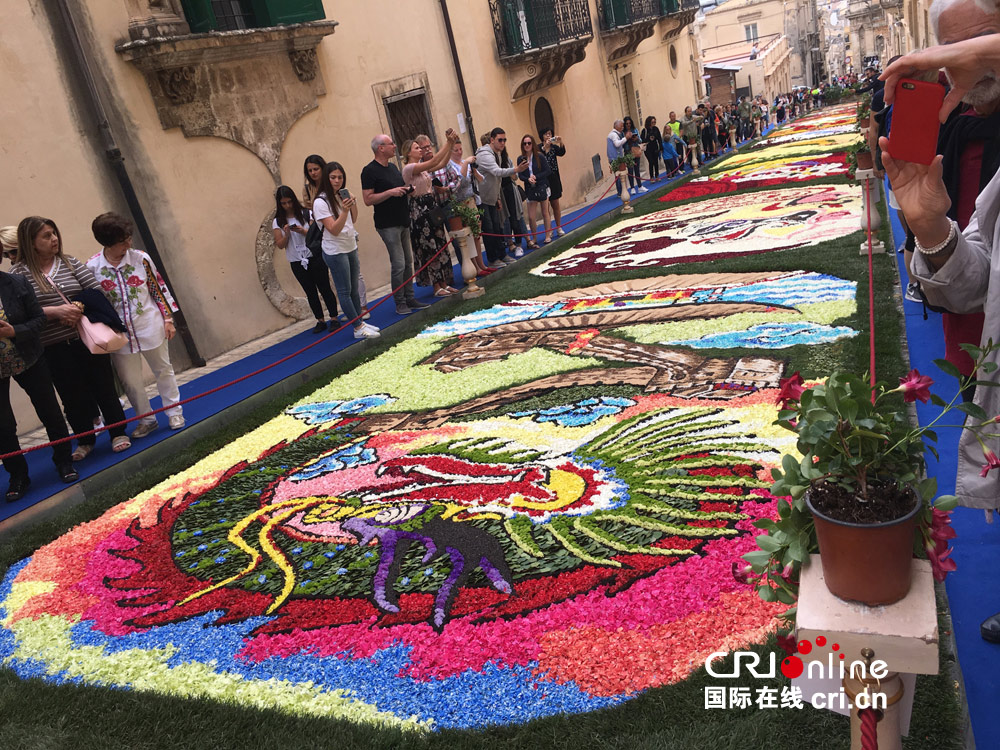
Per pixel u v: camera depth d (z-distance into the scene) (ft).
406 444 19.10
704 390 18.70
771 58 185.16
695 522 12.74
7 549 17.11
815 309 23.41
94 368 21.25
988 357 7.16
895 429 5.88
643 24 81.35
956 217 9.69
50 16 27.32
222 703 10.41
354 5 42.04
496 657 10.46
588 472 15.40
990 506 7.64
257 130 35.14
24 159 26.32
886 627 5.36
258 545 15.17
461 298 35.12
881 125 17.83
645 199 58.39
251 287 34.58
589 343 24.67
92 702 10.92
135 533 16.90
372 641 11.34
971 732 7.53
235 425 23.34
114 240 20.99
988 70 6.27
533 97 63.10
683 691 9.01
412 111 47.29
